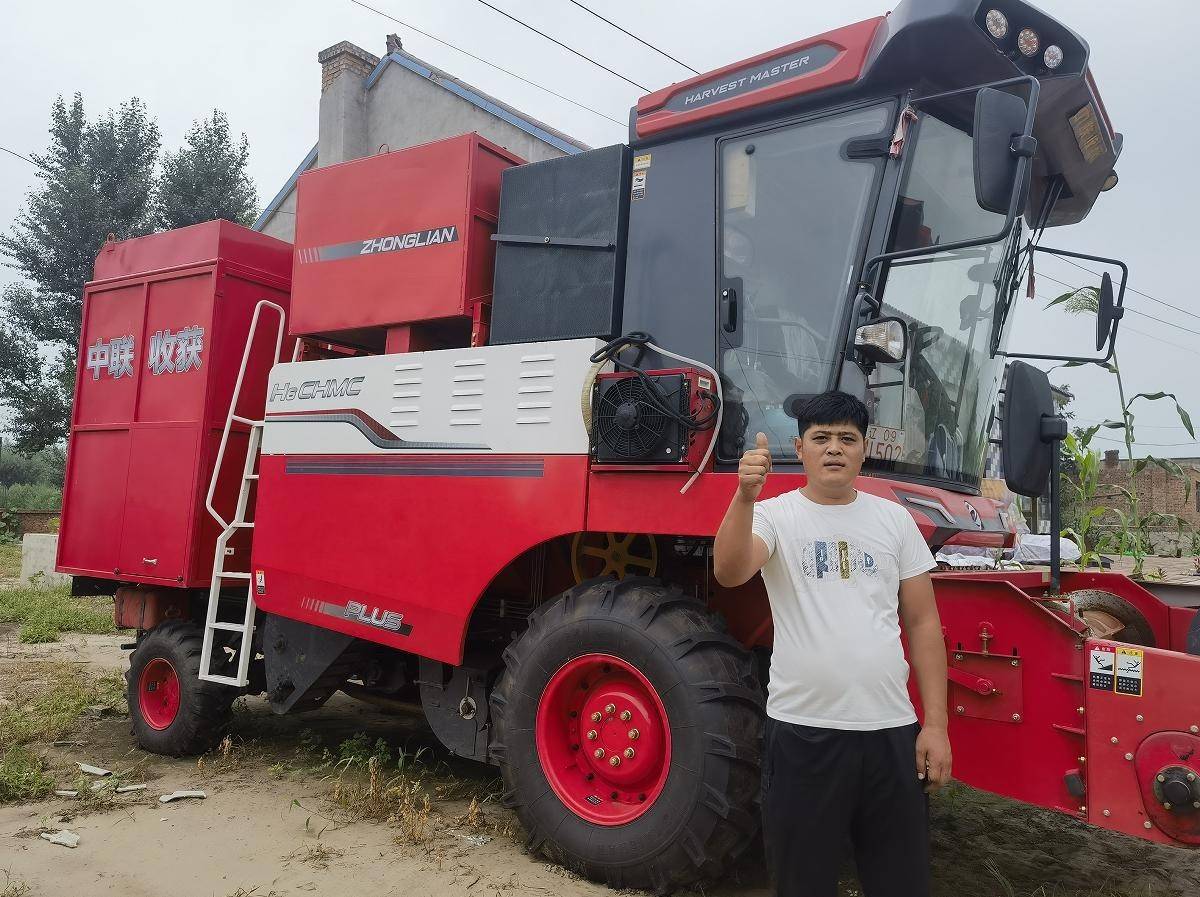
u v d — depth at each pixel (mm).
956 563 3867
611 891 3127
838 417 2232
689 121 3635
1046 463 2857
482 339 4070
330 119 14820
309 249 4656
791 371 3258
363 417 4223
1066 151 3756
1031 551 7590
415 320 4184
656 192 3721
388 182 4402
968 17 2971
